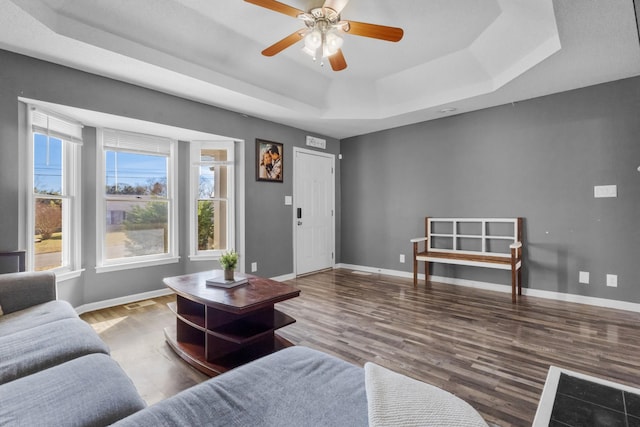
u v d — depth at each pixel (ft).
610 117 10.33
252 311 6.75
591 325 8.92
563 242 11.27
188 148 13.10
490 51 9.98
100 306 10.73
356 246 17.62
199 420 2.73
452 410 2.79
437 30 9.30
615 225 10.31
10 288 6.40
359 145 17.37
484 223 13.00
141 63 8.56
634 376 6.28
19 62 7.98
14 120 7.94
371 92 13.57
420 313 10.12
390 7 8.24
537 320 9.37
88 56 8.14
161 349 7.66
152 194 12.28
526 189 12.03
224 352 6.99
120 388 3.64
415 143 15.12
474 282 13.43
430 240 14.46
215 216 13.70
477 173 13.21
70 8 7.11
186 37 8.83
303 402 3.02
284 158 15.16
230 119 12.82
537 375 6.40
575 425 3.10
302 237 16.10
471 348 7.61
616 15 6.82
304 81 12.34
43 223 9.23
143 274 11.86
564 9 6.70
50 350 4.52
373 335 8.41
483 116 13.00
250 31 9.21
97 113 9.37
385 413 2.65
